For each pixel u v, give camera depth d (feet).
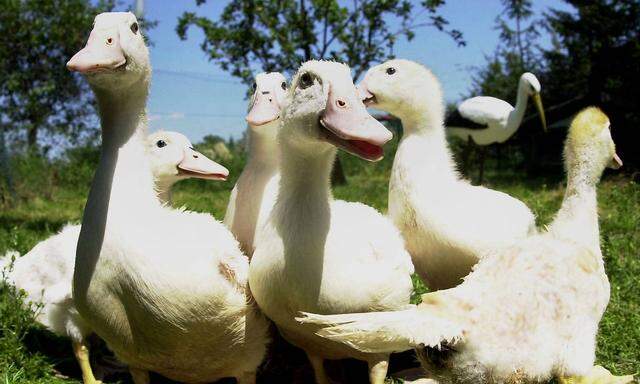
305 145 2.26
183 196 9.66
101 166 2.36
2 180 8.47
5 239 5.33
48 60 9.38
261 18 11.64
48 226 6.43
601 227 5.64
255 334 2.56
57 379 2.94
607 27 12.46
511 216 2.97
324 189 2.35
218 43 11.86
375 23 11.59
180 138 3.36
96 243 2.30
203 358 2.50
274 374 3.03
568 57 15.57
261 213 2.94
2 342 2.98
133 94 2.36
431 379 2.66
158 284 2.27
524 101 8.88
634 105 12.16
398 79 3.09
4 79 8.90
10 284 3.22
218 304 2.37
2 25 8.82
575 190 2.70
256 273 2.40
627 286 3.74
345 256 2.36
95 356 3.17
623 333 3.06
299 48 11.87
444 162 3.07
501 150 17.20
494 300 2.20
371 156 2.09
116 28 2.27
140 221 2.31
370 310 2.40
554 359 2.21
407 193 3.02
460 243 2.88
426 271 3.07
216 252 2.43
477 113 9.24
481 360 2.12
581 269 2.39
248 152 3.11
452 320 2.11
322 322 2.02
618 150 12.03
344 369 3.00
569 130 2.75
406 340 2.04
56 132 10.36
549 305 2.25
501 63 19.89
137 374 2.63
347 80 2.19
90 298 2.34
